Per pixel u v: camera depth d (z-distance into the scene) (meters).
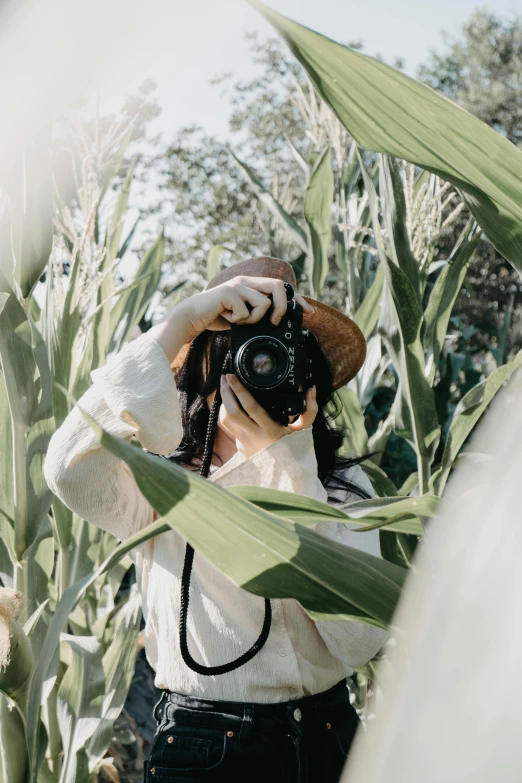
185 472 0.53
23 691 1.48
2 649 1.41
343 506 0.97
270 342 1.18
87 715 1.83
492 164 0.60
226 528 0.57
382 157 1.66
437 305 1.87
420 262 1.98
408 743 0.30
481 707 0.29
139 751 2.90
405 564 1.82
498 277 8.70
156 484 0.52
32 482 1.67
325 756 1.24
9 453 1.72
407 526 0.83
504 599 0.31
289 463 1.17
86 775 1.81
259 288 1.22
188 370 1.43
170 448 1.13
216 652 1.24
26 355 1.62
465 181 0.63
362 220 2.60
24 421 1.63
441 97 0.57
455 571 0.33
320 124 2.85
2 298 1.51
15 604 1.41
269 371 1.18
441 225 1.98
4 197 1.57
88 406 1.19
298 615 1.26
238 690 1.22
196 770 1.19
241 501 0.56
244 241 13.27
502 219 0.64
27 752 1.54
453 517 0.56
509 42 13.34
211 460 1.41
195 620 1.26
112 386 1.13
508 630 0.30
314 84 0.61
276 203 2.87
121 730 2.80
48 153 1.55
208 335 1.40
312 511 0.74
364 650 1.25
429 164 0.63
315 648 1.27
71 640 1.88
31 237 1.62
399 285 1.51
